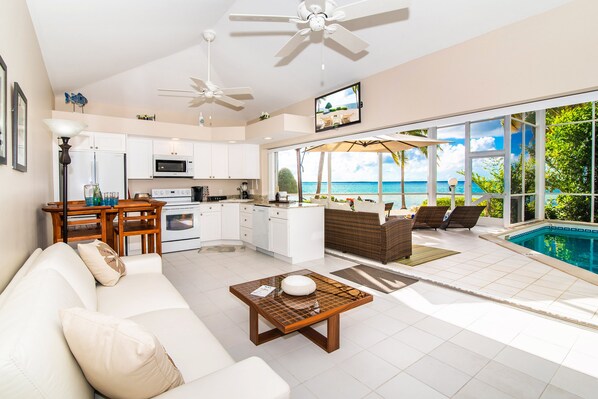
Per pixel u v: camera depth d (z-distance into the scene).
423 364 2.00
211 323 2.60
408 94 3.47
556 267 3.94
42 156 3.16
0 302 1.10
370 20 3.18
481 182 8.05
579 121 7.41
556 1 2.39
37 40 2.75
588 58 2.27
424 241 5.77
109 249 2.42
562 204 7.83
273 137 5.36
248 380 1.00
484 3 2.62
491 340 2.29
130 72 4.71
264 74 4.77
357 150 6.47
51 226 3.59
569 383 1.80
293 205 4.64
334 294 2.22
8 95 1.68
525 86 2.59
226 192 6.60
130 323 0.93
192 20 3.57
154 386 0.93
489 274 3.71
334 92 4.36
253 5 3.54
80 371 0.98
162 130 5.28
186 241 5.37
